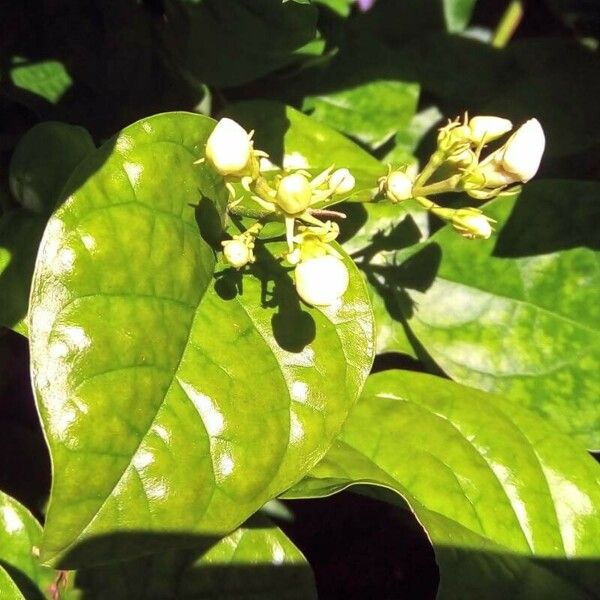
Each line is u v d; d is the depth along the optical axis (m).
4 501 0.53
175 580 0.52
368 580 0.59
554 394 0.56
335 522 0.60
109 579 0.52
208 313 0.50
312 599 0.52
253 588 0.52
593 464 0.54
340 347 0.50
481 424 0.54
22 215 0.53
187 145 0.50
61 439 0.46
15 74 0.57
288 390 0.49
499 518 0.52
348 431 0.54
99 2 0.57
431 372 0.57
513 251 0.56
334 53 0.59
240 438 0.48
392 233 0.57
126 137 0.49
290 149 0.57
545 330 0.56
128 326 0.48
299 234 0.49
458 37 0.63
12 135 0.57
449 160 0.51
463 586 0.50
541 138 0.51
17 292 0.52
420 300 0.56
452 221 0.51
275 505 0.59
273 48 0.57
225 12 0.56
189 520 0.47
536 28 0.69
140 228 0.48
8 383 0.59
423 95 0.62
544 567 0.52
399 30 0.64
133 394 0.47
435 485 0.53
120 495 0.46
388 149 0.61
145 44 0.58
